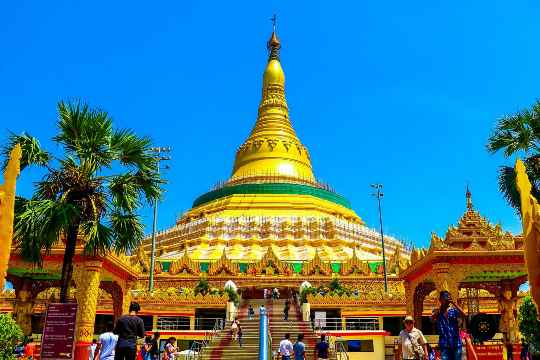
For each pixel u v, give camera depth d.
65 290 21.14
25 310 32.09
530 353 23.58
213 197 76.88
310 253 61.41
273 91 88.31
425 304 44.66
